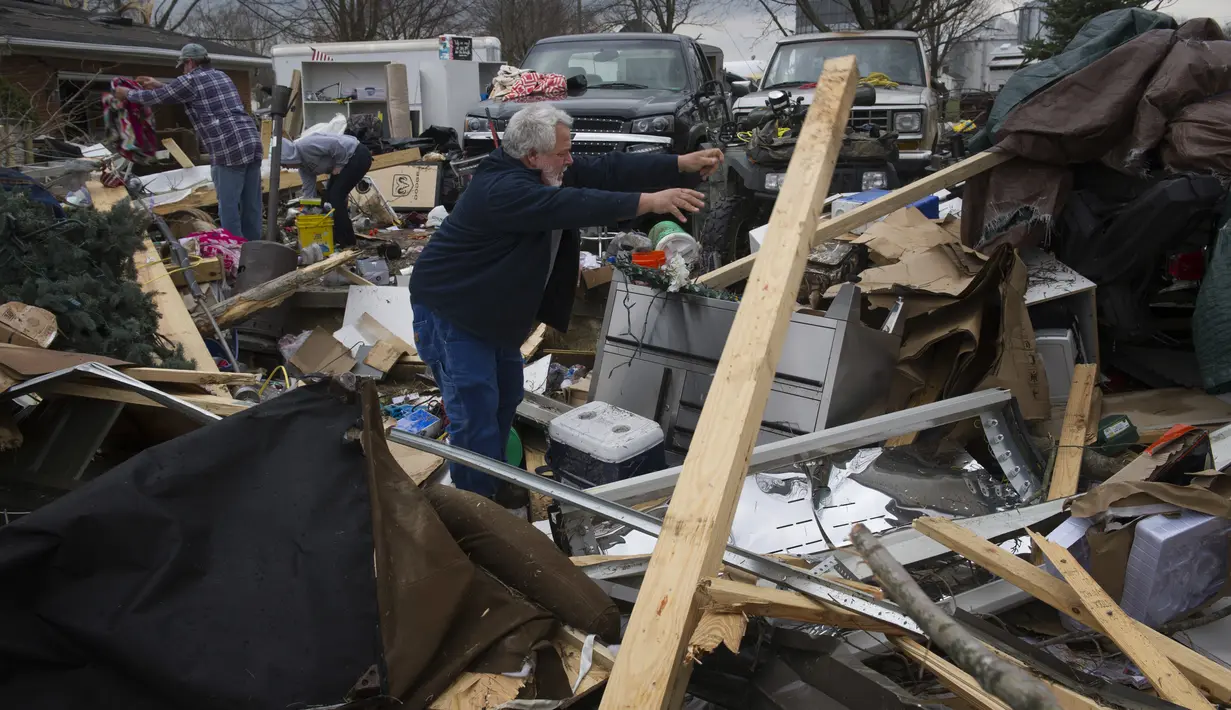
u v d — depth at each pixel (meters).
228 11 28.28
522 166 3.48
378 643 1.82
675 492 1.81
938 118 10.95
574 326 5.75
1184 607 2.67
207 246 6.18
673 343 4.15
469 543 2.21
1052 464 3.66
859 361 3.78
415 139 11.63
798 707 2.08
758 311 1.94
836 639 2.22
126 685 1.72
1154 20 4.74
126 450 3.23
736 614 1.86
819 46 10.46
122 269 4.41
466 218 3.44
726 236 6.80
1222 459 2.90
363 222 9.29
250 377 3.35
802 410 3.77
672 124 8.36
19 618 1.69
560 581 2.14
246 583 1.83
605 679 1.97
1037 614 2.80
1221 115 4.09
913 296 4.22
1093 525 2.73
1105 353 4.66
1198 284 4.54
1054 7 22.03
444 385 3.70
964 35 29.36
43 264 3.95
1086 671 2.42
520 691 1.92
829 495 3.34
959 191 6.24
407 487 2.10
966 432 3.95
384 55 15.39
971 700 1.92
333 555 1.91
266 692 1.72
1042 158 4.48
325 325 5.95
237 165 7.14
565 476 3.79
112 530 1.78
